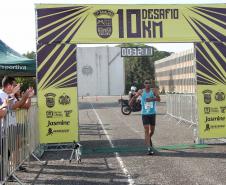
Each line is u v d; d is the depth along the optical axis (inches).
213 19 457.1
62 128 440.5
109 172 323.0
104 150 431.5
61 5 437.1
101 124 724.7
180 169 327.3
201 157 380.2
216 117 465.4
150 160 371.2
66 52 439.2
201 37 455.5
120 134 573.9
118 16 443.2
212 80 462.9
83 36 439.8
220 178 293.0
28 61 449.4
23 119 331.6
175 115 750.5
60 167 347.9
